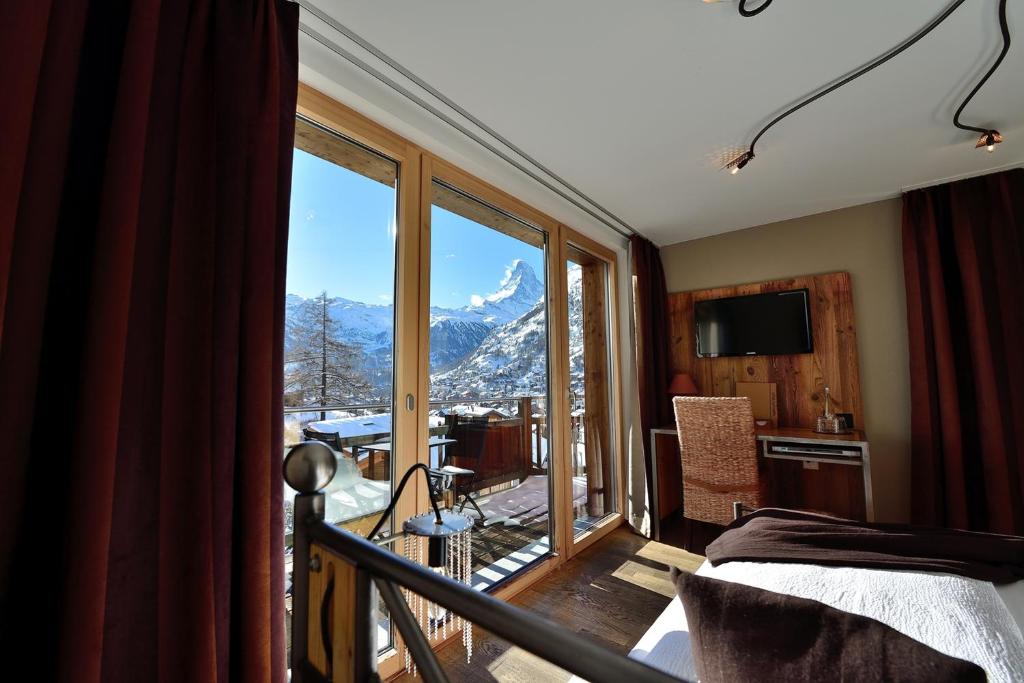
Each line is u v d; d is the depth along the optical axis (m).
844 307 3.06
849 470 3.02
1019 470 2.34
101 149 0.88
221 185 1.01
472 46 1.55
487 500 2.34
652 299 3.66
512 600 2.21
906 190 2.80
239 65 1.08
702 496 2.76
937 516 2.54
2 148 0.69
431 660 0.54
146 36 0.89
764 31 1.50
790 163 2.45
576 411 3.20
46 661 0.77
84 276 0.85
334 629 0.64
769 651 0.60
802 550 1.19
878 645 0.55
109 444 0.79
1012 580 1.04
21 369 0.74
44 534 0.80
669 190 2.78
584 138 2.16
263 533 1.02
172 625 0.88
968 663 0.48
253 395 1.04
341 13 1.40
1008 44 1.54
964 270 2.54
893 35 1.52
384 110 1.74
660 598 2.23
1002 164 2.46
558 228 2.95
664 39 1.54
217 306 0.98
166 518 0.90
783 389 3.27
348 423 1.66
